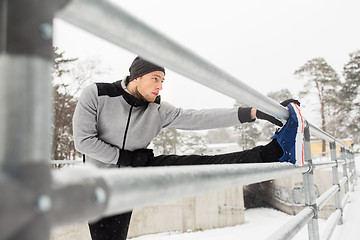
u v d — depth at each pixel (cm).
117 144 167
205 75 71
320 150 2939
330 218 247
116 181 39
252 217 1789
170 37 55
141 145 174
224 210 1180
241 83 89
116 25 43
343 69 3675
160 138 3195
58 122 1867
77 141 155
